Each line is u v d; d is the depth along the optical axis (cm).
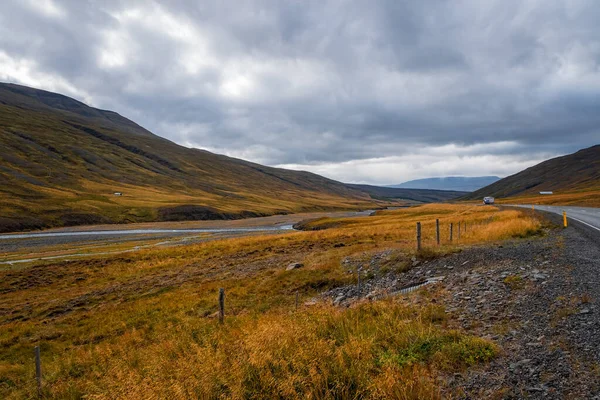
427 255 1912
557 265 1299
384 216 8331
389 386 551
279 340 748
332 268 2162
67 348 1606
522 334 747
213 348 939
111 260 3922
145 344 1429
